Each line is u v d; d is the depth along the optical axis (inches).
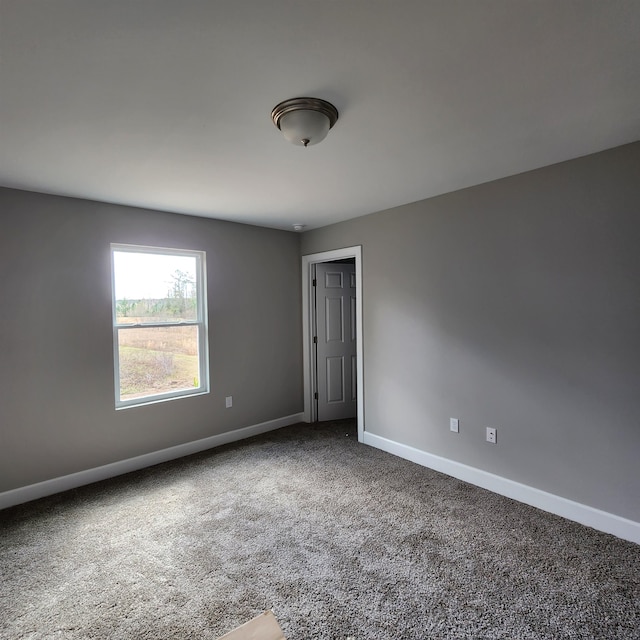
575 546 89.0
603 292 93.1
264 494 116.4
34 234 115.8
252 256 169.3
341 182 111.8
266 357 175.5
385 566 83.2
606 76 61.4
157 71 58.1
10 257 112.0
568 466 100.6
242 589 77.1
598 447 95.3
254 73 59.2
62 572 82.7
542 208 102.8
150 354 143.1
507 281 111.0
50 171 98.8
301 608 72.1
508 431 112.6
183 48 52.9
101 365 128.7
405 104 69.3
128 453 134.9
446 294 126.5
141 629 67.8
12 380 112.4
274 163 96.2
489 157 95.0
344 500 112.2
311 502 111.3
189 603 73.7
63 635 66.7
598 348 94.4
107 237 129.8
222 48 53.1
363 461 140.4
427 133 81.1
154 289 144.3
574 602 72.4
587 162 94.4
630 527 90.6
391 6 46.3
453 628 67.2
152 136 80.0
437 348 130.0
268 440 163.8
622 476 91.7
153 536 95.5
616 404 92.0
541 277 103.8
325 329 189.5
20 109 68.3
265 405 175.5
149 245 139.1
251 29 49.6
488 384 116.8
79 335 124.2
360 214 151.1
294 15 47.3
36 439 116.4
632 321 89.0
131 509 108.5
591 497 96.8
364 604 72.7
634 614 69.4
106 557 87.6
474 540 91.9
